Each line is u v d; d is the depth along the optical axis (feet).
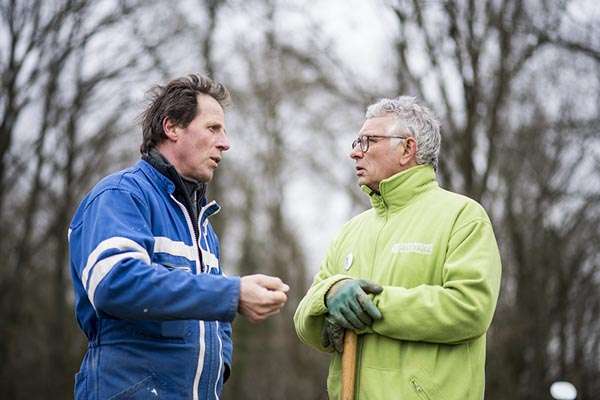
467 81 38.06
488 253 10.39
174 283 9.26
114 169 52.65
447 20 37.88
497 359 40.52
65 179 50.37
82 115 50.98
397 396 10.17
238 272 63.67
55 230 50.16
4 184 48.06
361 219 11.98
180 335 10.24
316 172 62.49
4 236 49.19
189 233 10.87
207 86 11.22
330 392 11.09
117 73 50.57
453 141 38.60
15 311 49.11
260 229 62.75
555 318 43.70
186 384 10.27
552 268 43.65
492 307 10.21
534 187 44.42
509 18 38.14
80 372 10.34
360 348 10.66
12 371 48.83
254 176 62.28
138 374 9.96
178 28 52.39
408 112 11.38
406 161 11.26
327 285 10.65
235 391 55.36
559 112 43.47
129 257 9.36
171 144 10.97
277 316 57.31
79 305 10.38
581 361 43.42
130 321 10.02
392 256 10.80
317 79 47.62
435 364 10.27
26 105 48.06
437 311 9.98
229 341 11.66
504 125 42.11
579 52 39.91
